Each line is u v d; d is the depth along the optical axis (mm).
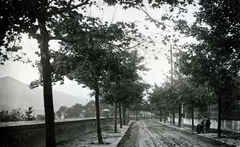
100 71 10211
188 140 16906
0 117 14750
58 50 9898
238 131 19812
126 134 22031
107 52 9039
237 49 11484
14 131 8594
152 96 48281
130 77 11289
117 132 23109
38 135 10492
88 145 12992
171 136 20203
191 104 24734
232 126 21125
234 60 12930
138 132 24906
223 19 11078
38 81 10930
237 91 19375
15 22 5156
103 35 7121
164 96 34844
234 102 20812
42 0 5238
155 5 7055
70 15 6227
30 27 5543
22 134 9148
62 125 13992
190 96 23766
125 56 9609
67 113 58938
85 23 6945
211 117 26328
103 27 7289
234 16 10680
